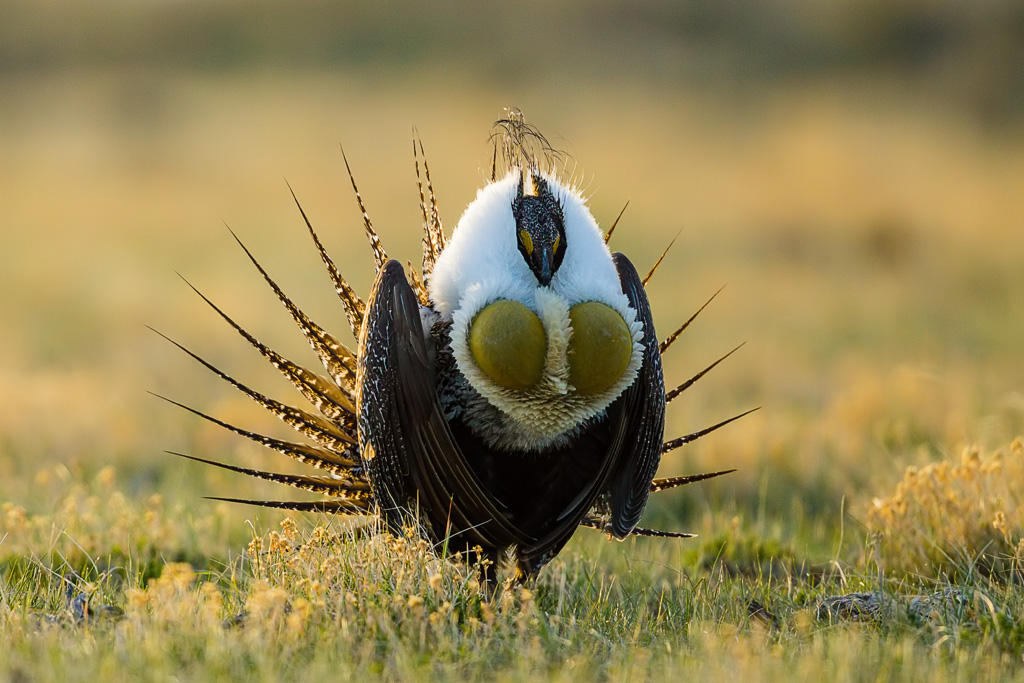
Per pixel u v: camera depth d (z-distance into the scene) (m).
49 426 13.41
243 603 7.14
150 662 5.96
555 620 6.75
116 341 20.25
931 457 11.28
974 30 77.38
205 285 25.73
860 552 8.95
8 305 24.08
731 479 11.51
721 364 18.06
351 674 5.91
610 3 91.19
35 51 89.75
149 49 91.00
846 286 26.94
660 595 7.97
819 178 48.38
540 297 7.02
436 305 7.33
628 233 34.12
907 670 6.06
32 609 7.35
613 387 7.12
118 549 8.91
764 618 7.42
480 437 7.36
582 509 7.43
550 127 65.12
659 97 74.12
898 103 70.25
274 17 95.56
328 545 7.49
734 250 31.92
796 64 80.00
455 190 43.12
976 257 30.58
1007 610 7.04
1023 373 15.96
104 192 46.00
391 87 79.19
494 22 90.75
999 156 56.81
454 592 6.95
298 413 7.87
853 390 14.42
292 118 70.62
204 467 12.04
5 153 60.16
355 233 34.12
